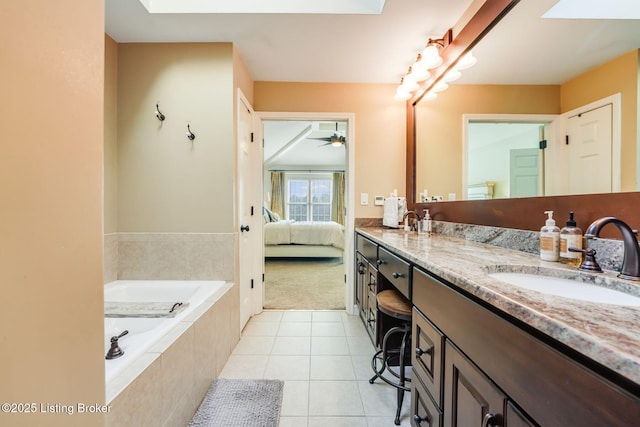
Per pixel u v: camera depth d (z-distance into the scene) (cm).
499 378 60
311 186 823
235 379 162
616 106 92
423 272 104
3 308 45
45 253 52
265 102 259
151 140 203
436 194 215
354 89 262
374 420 132
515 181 135
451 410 81
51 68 53
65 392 56
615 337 39
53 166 54
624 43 90
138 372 95
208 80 201
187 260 205
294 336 217
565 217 107
